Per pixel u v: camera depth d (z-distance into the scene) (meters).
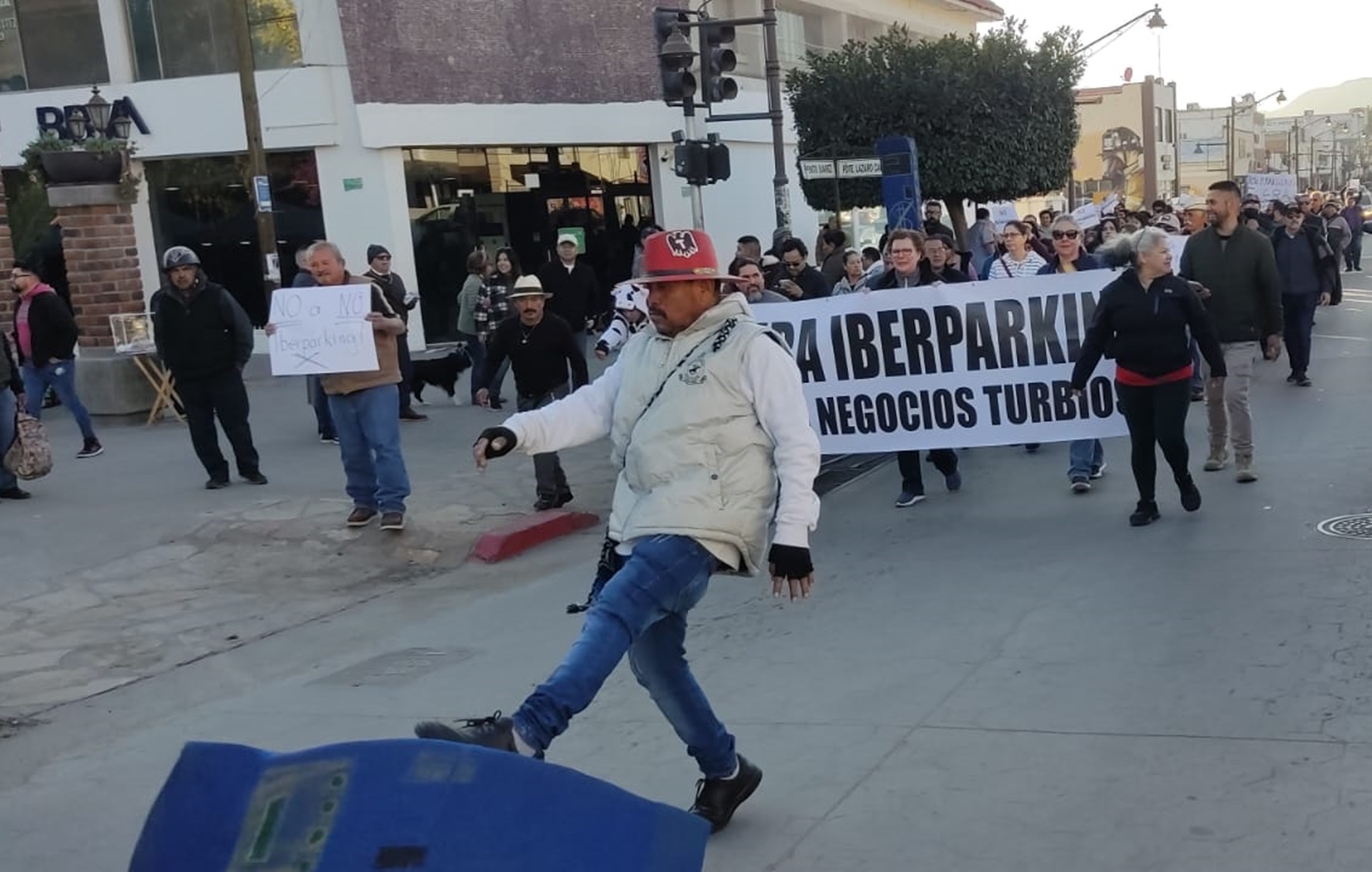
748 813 4.32
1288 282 12.77
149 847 2.65
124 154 15.12
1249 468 8.77
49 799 4.98
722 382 3.78
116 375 13.98
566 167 23.03
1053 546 7.59
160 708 6.09
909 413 9.00
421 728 3.20
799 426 3.78
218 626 7.36
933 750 4.72
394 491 8.80
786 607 6.79
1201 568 6.79
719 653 6.10
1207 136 81.31
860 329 9.02
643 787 4.62
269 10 20.52
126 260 15.06
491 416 13.91
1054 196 53.34
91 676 6.60
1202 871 3.69
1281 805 4.05
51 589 7.95
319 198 20.95
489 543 8.56
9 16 21.59
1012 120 24.11
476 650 6.57
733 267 10.11
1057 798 4.23
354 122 20.53
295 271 21.34
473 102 21.44
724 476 3.77
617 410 3.95
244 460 10.41
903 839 4.05
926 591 6.87
